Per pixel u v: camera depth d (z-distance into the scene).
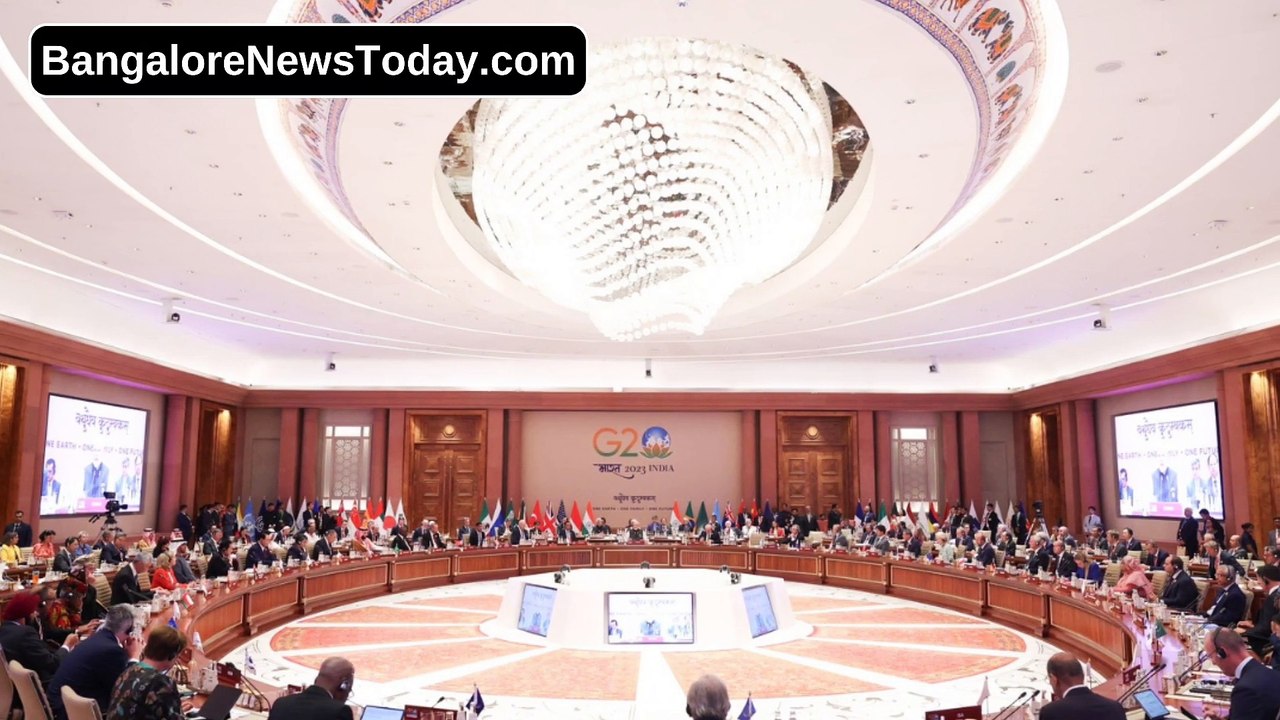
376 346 23.84
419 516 26.53
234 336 22.31
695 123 7.98
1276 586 9.52
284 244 13.48
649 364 26.16
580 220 8.68
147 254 14.09
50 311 16.84
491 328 20.78
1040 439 26.00
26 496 16.53
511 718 8.83
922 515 21.92
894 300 17.33
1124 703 5.91
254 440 26.69
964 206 12.23
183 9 6.84
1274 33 7.15
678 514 24.70
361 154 9.91
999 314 18.77
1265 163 10.00
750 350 24.16
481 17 7.16
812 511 26.72
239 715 5.87
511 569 21.00
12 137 9.27
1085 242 13.25
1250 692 5.11
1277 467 16.70
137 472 21.38
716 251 9.49
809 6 7.04
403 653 11.96
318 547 17.81
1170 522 20.45
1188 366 18.39
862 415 26.50
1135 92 8.22
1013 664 11.37
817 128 8.36
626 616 12.56
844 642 12.89
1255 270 14.96
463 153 12.06
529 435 26.91
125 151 9.63
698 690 3.83
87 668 5.74
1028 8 7.12
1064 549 15.40
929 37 7.47
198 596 11.62
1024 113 9.02
